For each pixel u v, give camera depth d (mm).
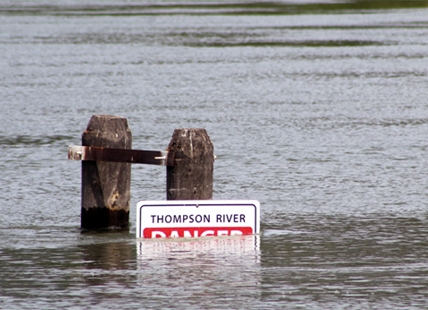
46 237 29984
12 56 105312
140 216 28781
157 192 38469
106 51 111312
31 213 34281
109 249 28078
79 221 32719
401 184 39719
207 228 29016
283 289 23797
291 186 39438
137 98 71000
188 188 29000
